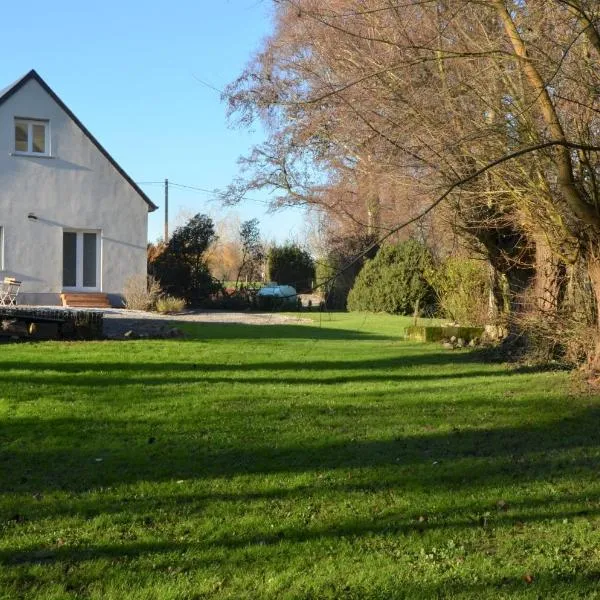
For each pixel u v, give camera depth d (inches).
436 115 403.9
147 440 275.9
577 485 227.3
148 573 161.8
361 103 413.7
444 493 218.7
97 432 287.0
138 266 1027.3
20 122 955.3
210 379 421.1
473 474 237.6
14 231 947.3
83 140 984.9
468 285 750.5
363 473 237.6
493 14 370.6
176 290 1145.4
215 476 232.5
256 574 161.9
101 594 151.8
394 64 348.5
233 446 269.4
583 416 328.2
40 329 602.9
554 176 400.5
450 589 155.6
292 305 1197.1
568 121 363.9
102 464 243.3
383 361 528.4
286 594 152.6
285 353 559.2
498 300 645.9
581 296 440.1
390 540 182.5
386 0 351.9
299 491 218.7
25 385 378.6
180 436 283.1
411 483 227.6
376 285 1197.7
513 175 398.0
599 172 364.5
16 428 289.0
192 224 1176.8
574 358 446.0
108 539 180.4
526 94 366.0
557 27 347.3
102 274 1004.6
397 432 296.0
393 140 418.3
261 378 431.8
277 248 1476.4
